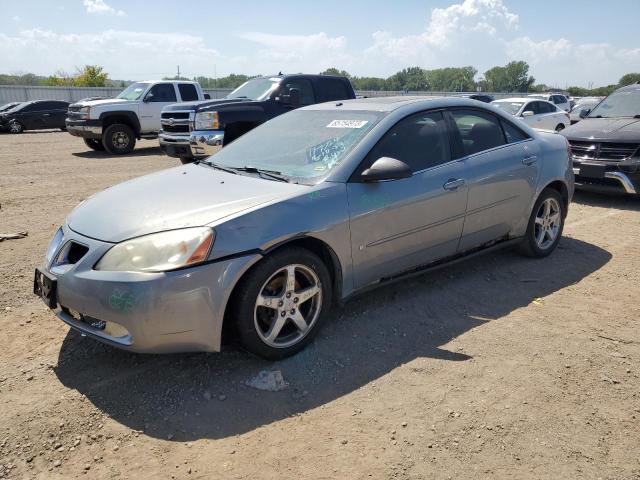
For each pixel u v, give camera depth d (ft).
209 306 9.78
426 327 12.59
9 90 115.75
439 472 8.02
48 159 44.68
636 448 8.57
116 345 9.78
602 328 12.63
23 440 8.68
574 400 9.80
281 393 9.99
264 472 8.03
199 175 13.07
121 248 9.87
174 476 7.95
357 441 8.70
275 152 13.57
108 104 48.24
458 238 14.29
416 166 13.25
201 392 9.98
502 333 12.33
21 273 15.81
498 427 9.04
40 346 11.65
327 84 35.42
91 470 8.07
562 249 18.52
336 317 13.02
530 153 16.08
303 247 11.28
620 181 24.27
